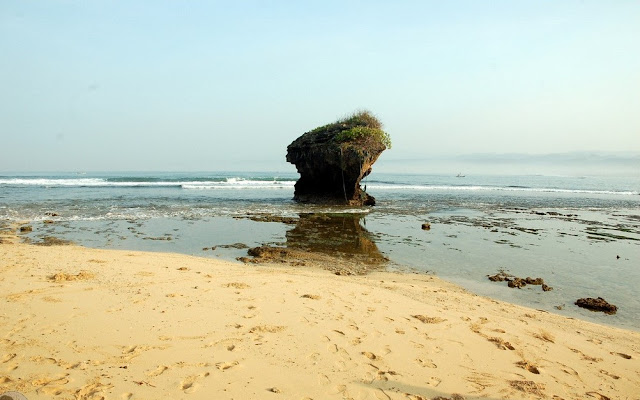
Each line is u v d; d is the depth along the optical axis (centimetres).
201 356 505
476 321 700
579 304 866
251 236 1557
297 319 650
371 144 2911
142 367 470
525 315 766
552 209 2833
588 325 733
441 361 535
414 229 1812
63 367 459
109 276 845
